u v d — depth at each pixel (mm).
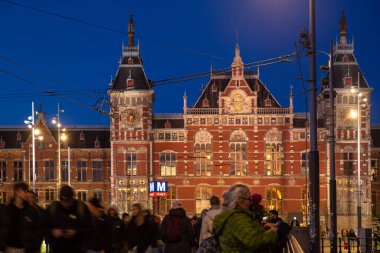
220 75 90250
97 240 17297
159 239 20797
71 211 14523
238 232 9406
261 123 87188
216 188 87062
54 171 93875
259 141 87062
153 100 91250
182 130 87750
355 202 85188
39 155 94000
